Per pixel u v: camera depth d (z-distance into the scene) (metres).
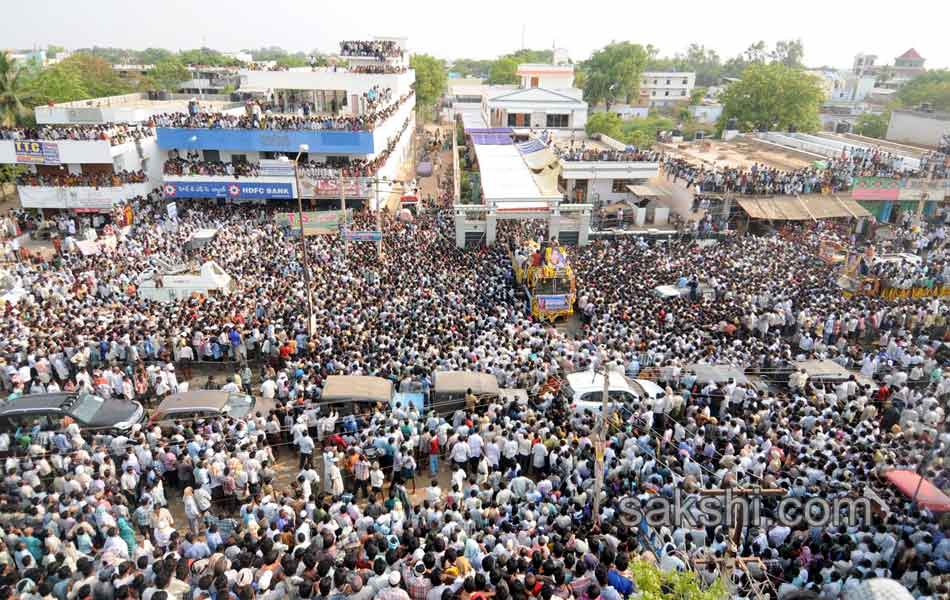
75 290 29.75
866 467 16.52
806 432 18.53
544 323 28.36
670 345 23.67
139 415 18.92
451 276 31.11
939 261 36.22
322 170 47.81
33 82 72.50
